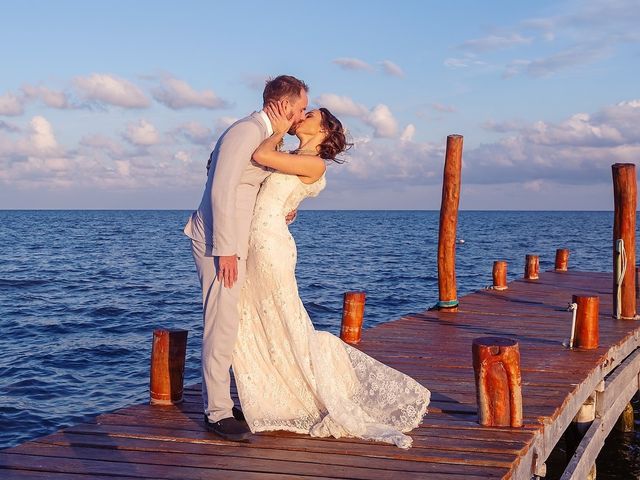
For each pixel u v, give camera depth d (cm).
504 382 421
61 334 1332
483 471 353
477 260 3375
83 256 3538
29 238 5625
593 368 584
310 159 387
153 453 373
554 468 654
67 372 1024
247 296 400
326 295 1895
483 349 421
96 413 829
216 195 364
